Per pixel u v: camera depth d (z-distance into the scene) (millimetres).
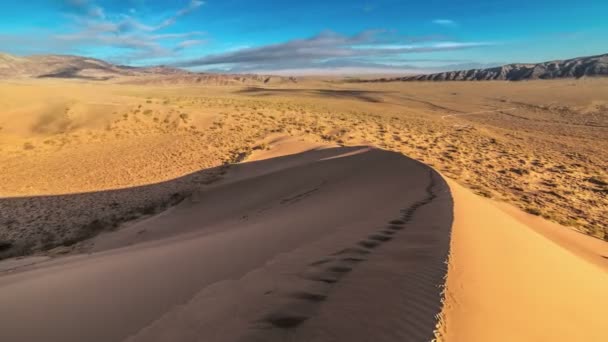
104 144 43062
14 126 48125
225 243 9742
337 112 88562
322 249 7105
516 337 3963
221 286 5883
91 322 5336
